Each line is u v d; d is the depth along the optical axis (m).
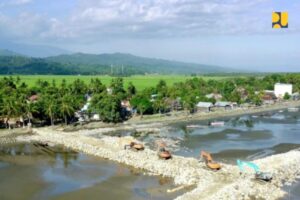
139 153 122.44
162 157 114.31
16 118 183.88
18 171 109.31
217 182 92.81
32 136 162.25
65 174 105.56
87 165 114.50
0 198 87.56
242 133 169.12
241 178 95.81
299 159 114.19
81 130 177.50
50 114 184.12
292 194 87.31
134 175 103.38
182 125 194.75
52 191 91.81
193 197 82.75
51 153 131.62
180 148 138.88
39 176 104.00
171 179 99.31
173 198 85.88
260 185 90.62
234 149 135.75
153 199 85.44
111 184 96.12
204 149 136.50
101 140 145.00
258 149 136.00
